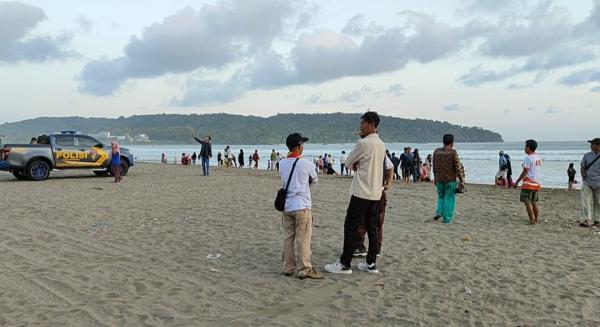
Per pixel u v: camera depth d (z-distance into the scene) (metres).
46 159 19.33
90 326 4.46
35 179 19.09
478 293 5.47
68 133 20.14
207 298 5.26
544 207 13.59
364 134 6.14
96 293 5.37
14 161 18.69
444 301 5.21
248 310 4.92
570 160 54.47
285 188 5.95
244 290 5.54
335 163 57.19
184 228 9.19
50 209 11.42
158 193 15.16
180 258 6.94
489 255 7.24
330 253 7.29
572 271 6.39
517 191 18.94
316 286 5.69
